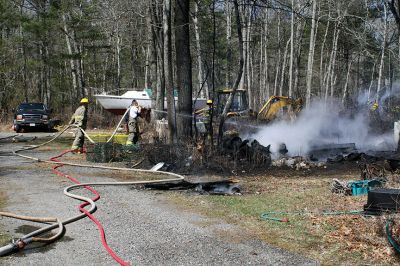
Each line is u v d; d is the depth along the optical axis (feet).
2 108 110.93
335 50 132.36
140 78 151.23
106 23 103.04
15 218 22.86
